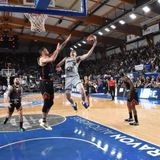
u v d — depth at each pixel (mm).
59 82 29828
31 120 8328
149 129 6359
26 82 30109
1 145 5258
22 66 35969
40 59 5977
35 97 20297
